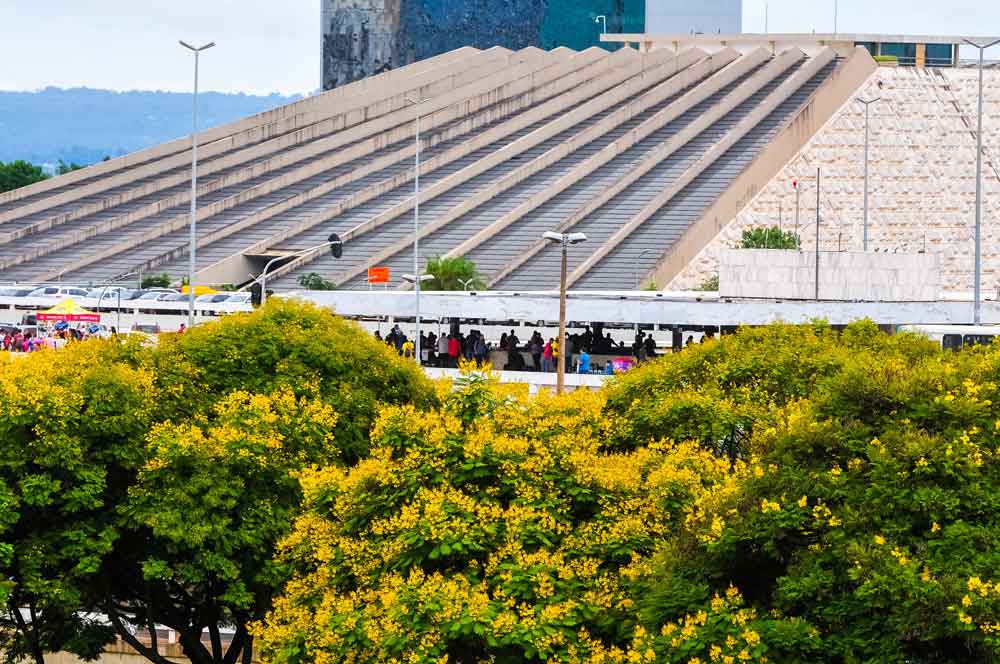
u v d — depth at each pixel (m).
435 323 191.50
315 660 73.88
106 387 94.75
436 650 69.06
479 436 78.75
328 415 98.31
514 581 72.00
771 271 195.88
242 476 93.62
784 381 100.12
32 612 100.25
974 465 66.00
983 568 63.16
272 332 106.38
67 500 91.88
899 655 62.25
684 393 96.06
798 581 65.31
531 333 195.25
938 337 173.12
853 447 68.94
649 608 68.38
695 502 73.50
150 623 100.12
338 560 78.06
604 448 92.69
